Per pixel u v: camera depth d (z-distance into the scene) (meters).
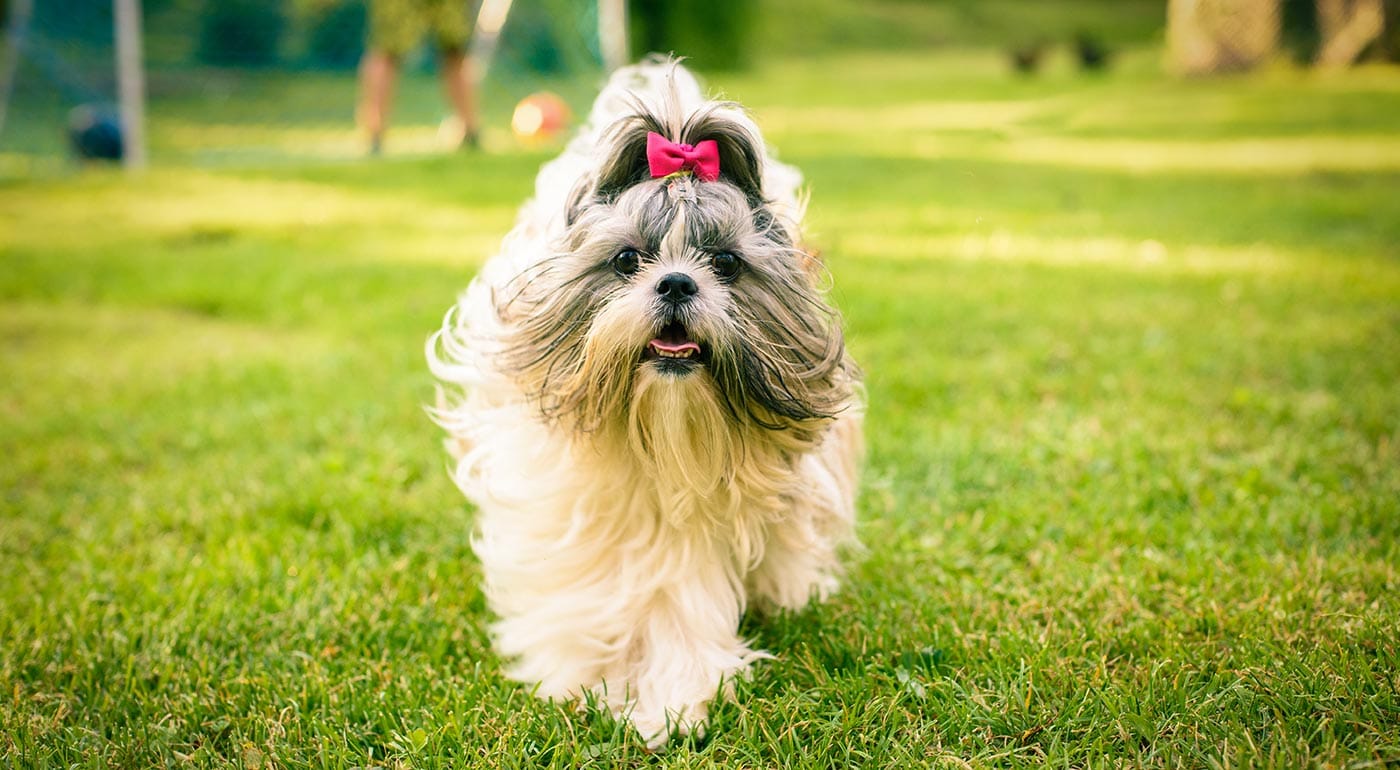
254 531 1.63
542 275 1.23
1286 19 8.85
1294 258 3.00
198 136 6.18
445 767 1.20
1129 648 1.31
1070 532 1.54
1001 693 1.24
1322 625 1.31
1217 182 4.43
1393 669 1.23
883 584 1.45
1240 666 1.27
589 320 1.21
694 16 10.30
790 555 1.36
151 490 1.73
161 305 2.78
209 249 3.33
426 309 2.63
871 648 1.34
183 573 1.51
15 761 1.20
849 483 1.43
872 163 5.05
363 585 1.48
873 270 2.94
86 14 6.61
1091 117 6.82
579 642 1.29
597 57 7.13
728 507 1.28
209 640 1.38
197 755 1.22
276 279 2.93
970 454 1.76
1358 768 1.11
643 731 1.23
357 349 2.35
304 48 7.32
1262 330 2.31
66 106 6.31
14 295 2.85
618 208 1.21
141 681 1.31
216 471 1.79
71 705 1.29
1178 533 1.53
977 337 2.32
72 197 4.25
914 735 1.21
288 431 1.92
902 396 1.99
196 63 7.22
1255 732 1.18
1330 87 7.78
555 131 5.75
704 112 1.22
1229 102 7.25
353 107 7.02
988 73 10.39
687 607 1.28
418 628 1.39
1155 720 1.20
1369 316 2.37
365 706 1.27
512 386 1.28
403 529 1.62
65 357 2.35
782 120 6.93
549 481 1.28
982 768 1.16
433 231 3.57
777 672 1.30
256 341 2.47
